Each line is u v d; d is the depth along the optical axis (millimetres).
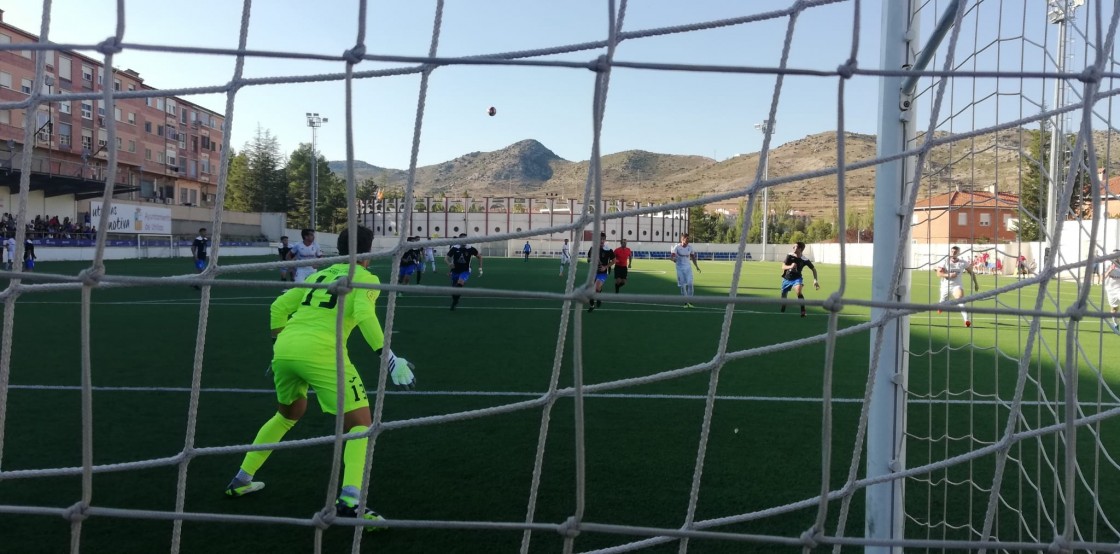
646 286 22359
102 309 13008
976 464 4352
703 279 25547
